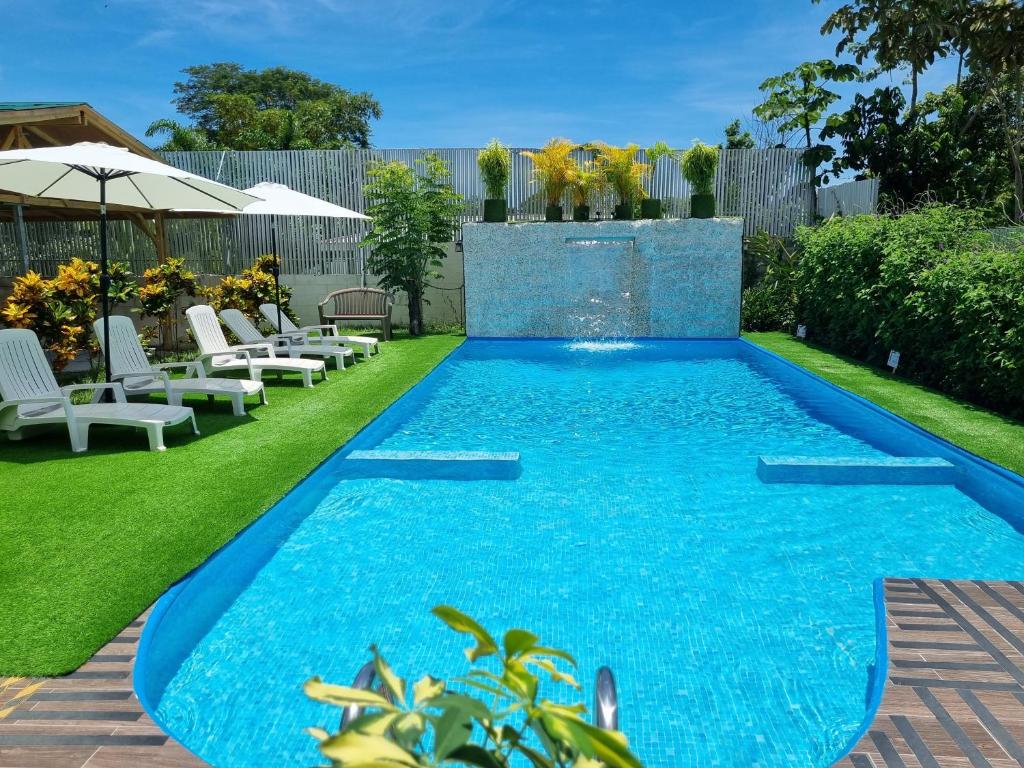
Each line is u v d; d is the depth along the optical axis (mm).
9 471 5812
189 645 3680
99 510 4887
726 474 6371
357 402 8539
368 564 4633
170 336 13516
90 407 6723
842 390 8922
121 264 11234
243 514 4809
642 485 6090
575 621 3922
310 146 29906
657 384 10531
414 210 14359
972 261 8195
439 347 13398
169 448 6516
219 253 16219
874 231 10641
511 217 16703
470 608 4070
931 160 17500
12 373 6648
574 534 5094
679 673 3434
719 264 14617
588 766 1241
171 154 16031
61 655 3102
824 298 12578
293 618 3971
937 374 9055
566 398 9617
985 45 16953
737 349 13727
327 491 5969
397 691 1341
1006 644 3217
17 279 9234
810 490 5957
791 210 16484
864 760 2463
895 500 5730
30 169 6996
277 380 10227
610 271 14789
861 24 17875
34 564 4039
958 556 4754
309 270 16344
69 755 2482
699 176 14969
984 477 5773
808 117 17891
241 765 2824
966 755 2488
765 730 3025
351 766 995
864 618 3963
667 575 4465
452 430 7957
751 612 4020
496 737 1284
